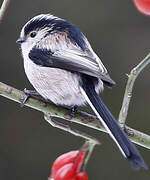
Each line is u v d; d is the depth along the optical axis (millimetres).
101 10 13602
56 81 7059
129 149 5867
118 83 13164
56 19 7469
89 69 6793
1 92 7062
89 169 12625
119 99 13000
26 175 12953
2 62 13344
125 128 6793
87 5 13586
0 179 12953
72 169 6438
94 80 6973
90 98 6770
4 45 13406
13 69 13336
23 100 7062
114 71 13281
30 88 13234
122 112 6539
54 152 12992
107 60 13344
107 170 12594
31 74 7273
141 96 13086
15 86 13258
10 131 13164
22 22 13516
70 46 7105
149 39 13430
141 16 13555
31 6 13586
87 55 6961
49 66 7082
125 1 13555
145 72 13188
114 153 12594
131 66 13297
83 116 7020
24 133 13133
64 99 7062
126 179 12523
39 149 13039
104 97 13016
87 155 6480
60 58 7047
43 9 13586
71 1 13617
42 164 12992
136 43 13453
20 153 13062
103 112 6496
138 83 13148
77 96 7004
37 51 7219
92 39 13469
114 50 13391
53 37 7289
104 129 6930
